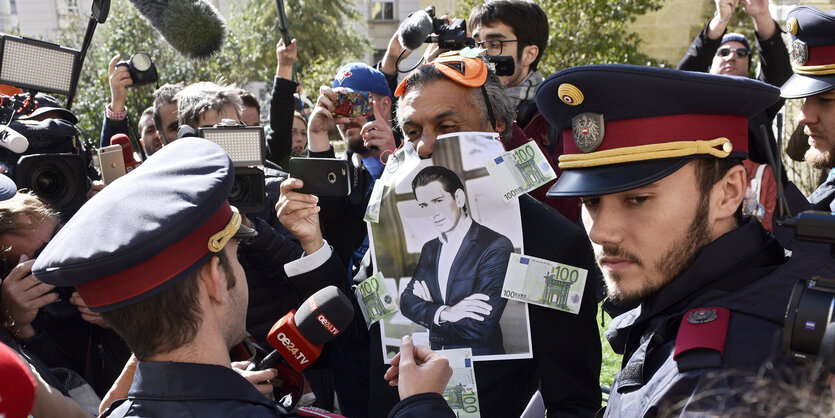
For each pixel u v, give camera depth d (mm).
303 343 1637
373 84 3475
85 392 2314
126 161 3215
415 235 2020
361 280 2201
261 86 24391
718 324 1219
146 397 1325
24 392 1175
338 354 2842
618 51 11586
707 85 1327
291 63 3797
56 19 28656
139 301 1311
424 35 2928
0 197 2320
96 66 13312
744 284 1321
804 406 983
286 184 2049
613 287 1431
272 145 3848
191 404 1311
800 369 1065
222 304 1403
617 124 1395
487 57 2410
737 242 1351
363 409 2844
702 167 1362
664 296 1372
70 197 2689
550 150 3250
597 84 1381
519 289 1914
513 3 3547
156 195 1317
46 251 1301
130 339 1357
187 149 1433
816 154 2650
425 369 1541
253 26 23250
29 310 2211
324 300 1627
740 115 1384
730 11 3965
